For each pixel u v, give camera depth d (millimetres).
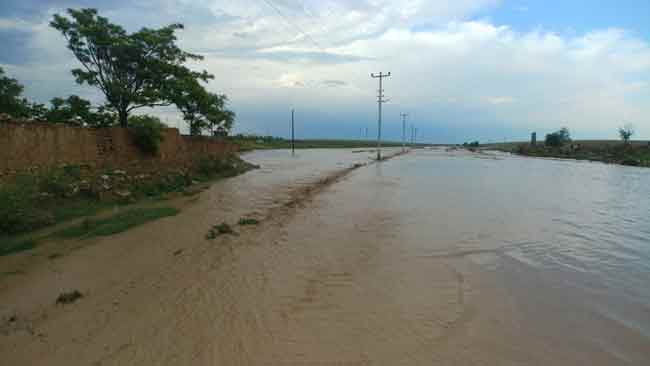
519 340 3861
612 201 13336
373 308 4555
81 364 3492
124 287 5316
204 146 24578
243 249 7027
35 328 4223
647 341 3871
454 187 16906
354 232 8352
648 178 22172
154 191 14023
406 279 5539
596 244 7598
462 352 3623
